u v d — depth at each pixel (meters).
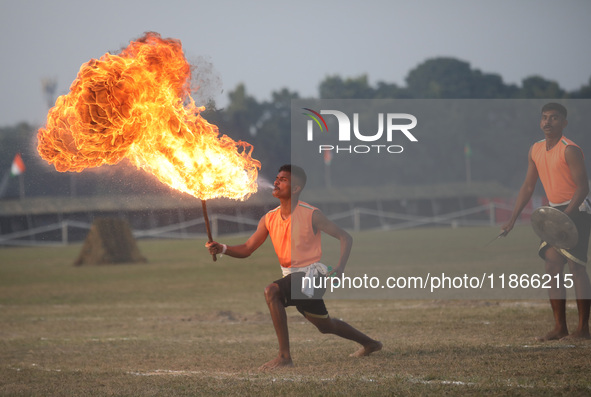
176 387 14.48
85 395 14.05
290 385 14.08
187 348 20.97
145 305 35.78
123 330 26.27
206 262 67.31
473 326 22.91
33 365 18.75
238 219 121.94
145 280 51.34
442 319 25.11
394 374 14.96
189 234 118.44
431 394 12.66
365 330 23.17
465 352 17.55
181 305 35.28
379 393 12.93
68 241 118.81
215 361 18.30
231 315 29.25
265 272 55.12
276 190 16.83
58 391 14.67
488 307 28.14
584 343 18.55
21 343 23.42
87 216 119.25
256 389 13.80
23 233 116.12
